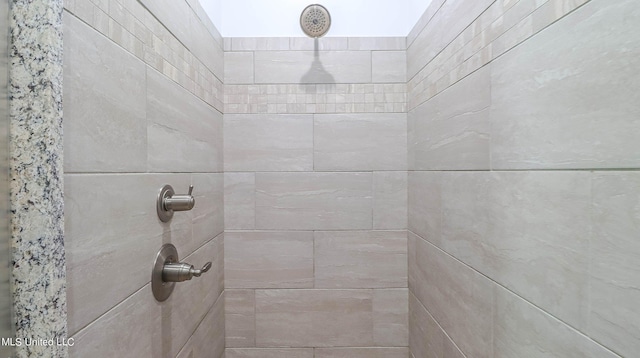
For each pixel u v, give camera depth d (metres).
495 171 0.72
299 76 1.39
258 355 1.39
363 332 1.40
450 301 0.97
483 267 0.78
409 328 1.38
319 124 1.39
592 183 0.46
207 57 1.18
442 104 1.02
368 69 1.39
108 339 0.59
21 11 0.42
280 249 1.40
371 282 1.40
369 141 1.39
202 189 1.12
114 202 0.62
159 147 0.81
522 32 0.62
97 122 0.57
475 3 0.81
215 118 1.27
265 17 1.40
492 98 0.73
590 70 0.47
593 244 0.46
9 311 0.42
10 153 0.42
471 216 0.84
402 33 1.39
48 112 0.42
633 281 0.41
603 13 0.44
